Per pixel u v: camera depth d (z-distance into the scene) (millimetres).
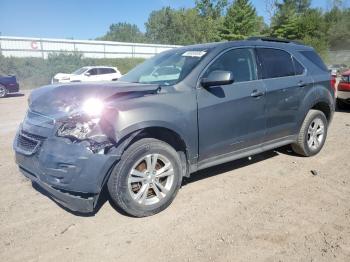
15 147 3768
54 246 3133
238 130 4340
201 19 58500
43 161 3314
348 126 8016
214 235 3271
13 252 3045
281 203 3910
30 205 3926
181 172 3852
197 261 2887
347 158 5492
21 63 29656
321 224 3441
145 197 3584
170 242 3170
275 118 4789
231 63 4379
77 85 3857
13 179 4703
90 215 3686
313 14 57656
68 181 3219
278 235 3252
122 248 3092
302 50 5516
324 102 5590
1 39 31250
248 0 48375
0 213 3734
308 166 5129
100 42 37375
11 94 19797
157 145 3590
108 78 21281
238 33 48531
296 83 5051
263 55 4785
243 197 4078
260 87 4539
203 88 3998
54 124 3377
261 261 2877
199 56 4246
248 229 3363
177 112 3707
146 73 4602
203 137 3988
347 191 4227
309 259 2893
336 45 62656
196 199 4031
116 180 3402
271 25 57031
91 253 3025
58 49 34656
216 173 4852
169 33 76000
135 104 3461
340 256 2926
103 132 3221
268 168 5051
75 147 3211
